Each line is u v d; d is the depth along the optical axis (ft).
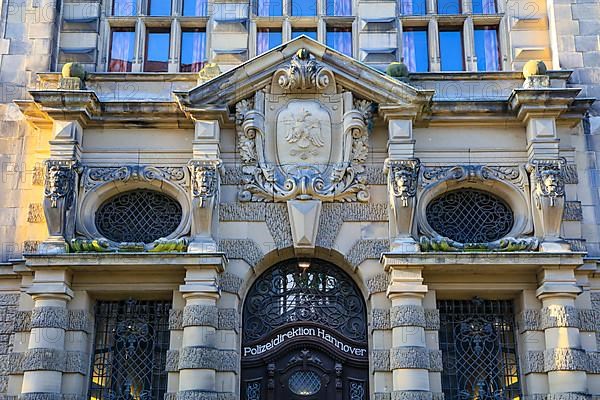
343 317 52.60
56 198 50.80
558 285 49.47
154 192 53.62
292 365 51.78
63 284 49.60
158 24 58.13
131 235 52.80
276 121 53.52
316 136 53.01
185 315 49.14
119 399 50.78
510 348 51.65
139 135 53.93
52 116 52.44
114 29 58.59
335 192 52.31
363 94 53.26
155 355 51.39
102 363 51.42
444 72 55.36
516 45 56.80
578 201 52.54
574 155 53.67
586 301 50.60
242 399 51.26
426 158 53.47
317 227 51.93
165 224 53.01
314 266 53.62
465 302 52.29
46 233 52.19
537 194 51.34
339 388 51.21
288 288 53.26
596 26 56.34
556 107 52.29
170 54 57.31
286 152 53.01
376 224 52.19
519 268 50.06
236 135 53.67
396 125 52.47
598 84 55.21
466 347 51.62
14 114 54.70
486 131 53.98
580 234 52.03
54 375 48.57
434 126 54.03
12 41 56.29
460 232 52.95
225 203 52.60
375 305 50.65
